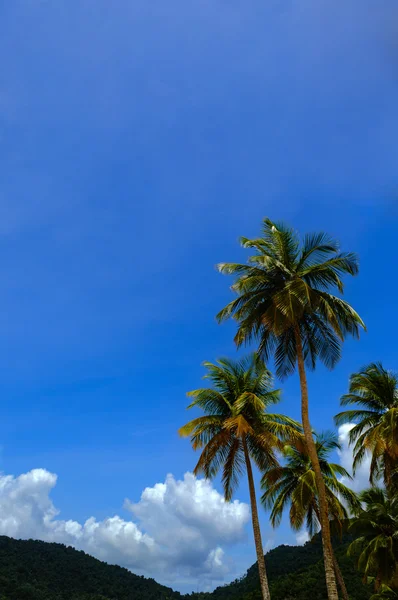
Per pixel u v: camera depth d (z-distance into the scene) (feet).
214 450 95.61
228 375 103.55
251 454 100.37
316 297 79.77
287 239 85.71
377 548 123.65
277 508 132.46
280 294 78.02
